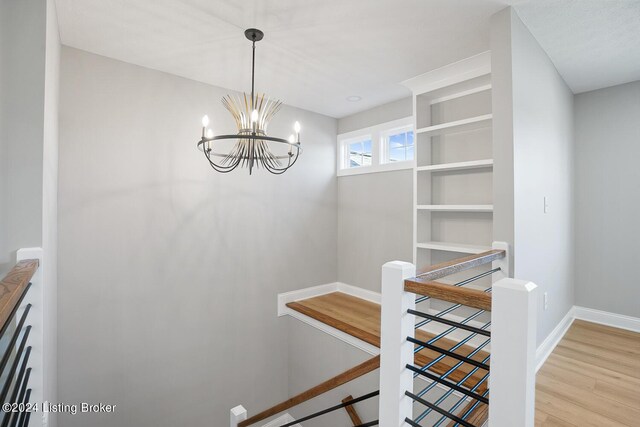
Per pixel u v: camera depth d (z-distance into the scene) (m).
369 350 2.86
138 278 2.69
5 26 1.40
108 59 2.54
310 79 3.00
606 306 3.07
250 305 3.40
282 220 3.66
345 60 2.61
